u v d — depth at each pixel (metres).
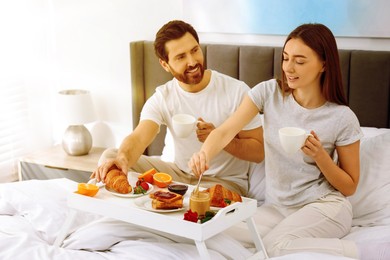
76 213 2.07
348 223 2.19
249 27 3.16
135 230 2.03
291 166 2.25
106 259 1.91
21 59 3.66
